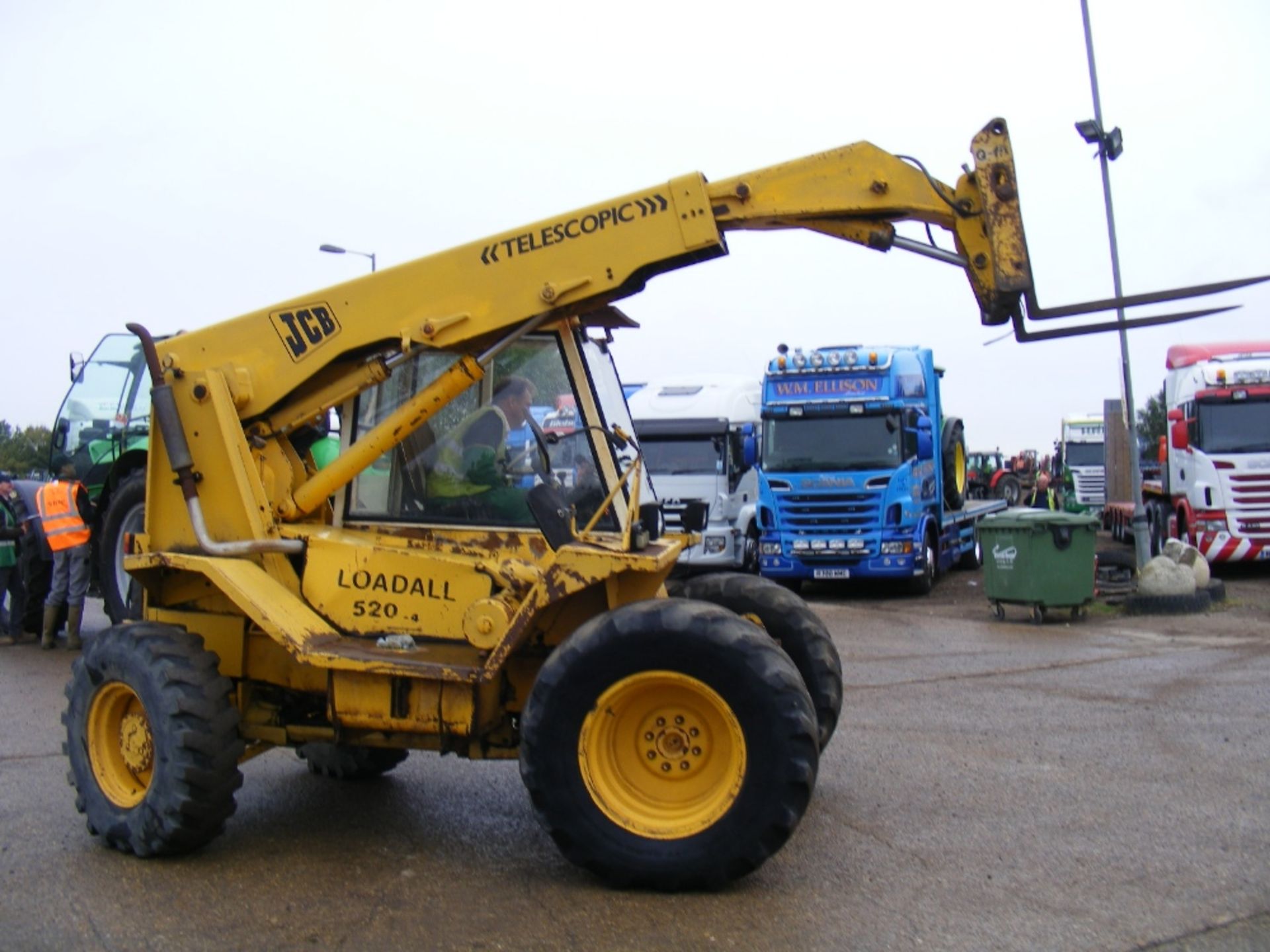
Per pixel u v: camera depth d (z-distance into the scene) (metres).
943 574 21.48
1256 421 19.53
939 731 8.37
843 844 5.90
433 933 4.83
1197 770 7.25
